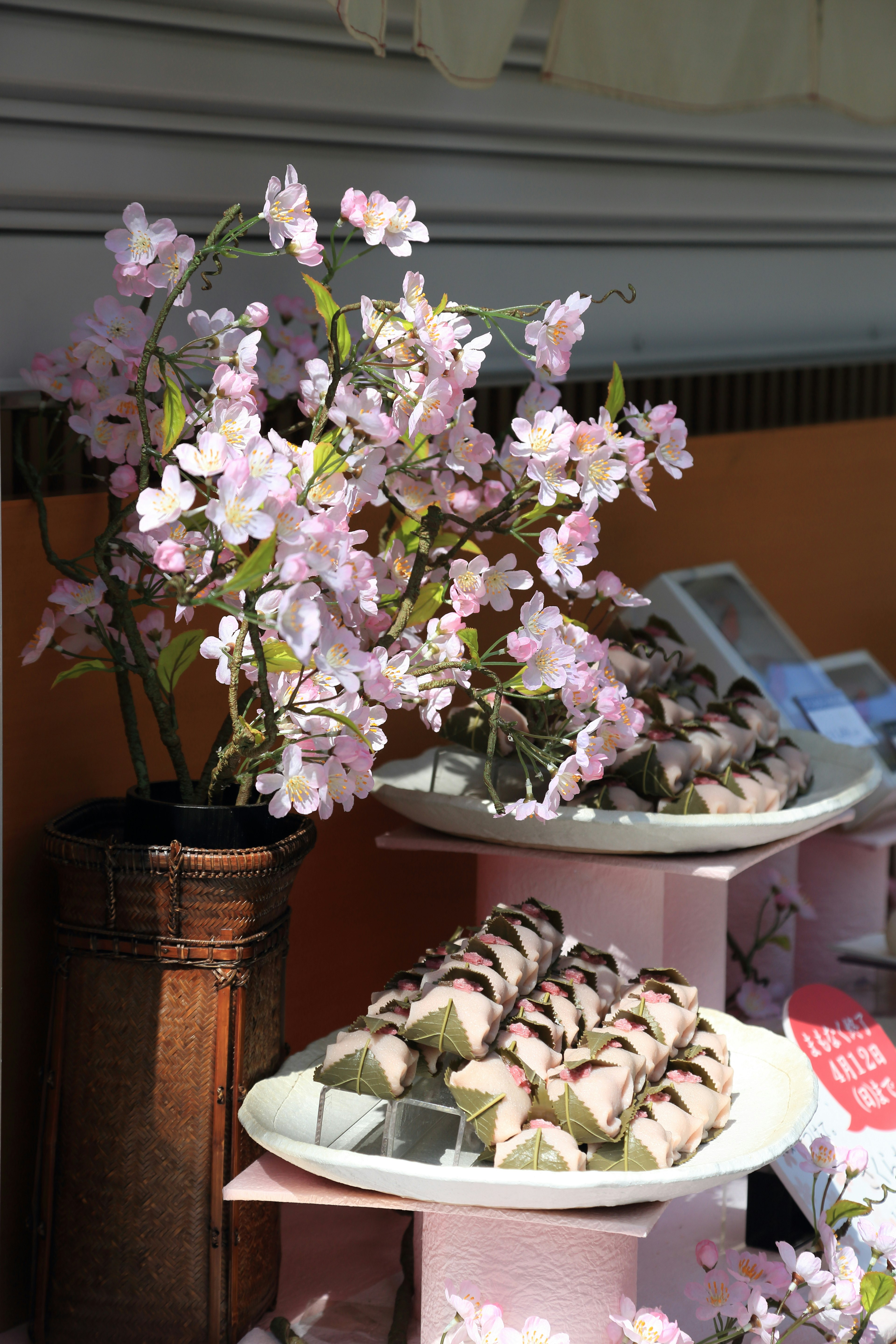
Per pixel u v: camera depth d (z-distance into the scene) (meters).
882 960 2.66
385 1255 1.97
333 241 1.90
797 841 2.04
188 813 1.64
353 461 1.60
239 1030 1.64
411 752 2.44
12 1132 1.82
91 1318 1.69
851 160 3.58
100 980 1.65
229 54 2.14
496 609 1.75
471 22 2.03
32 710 1.80
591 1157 1.52
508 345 2.75
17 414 1.76
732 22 2.72
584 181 2.88
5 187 1.87
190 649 1.73
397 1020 1.62
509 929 1.75
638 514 2.93
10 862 1.78
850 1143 2.00
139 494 1.69
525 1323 1.56
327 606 1.53
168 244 1.59
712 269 3.28
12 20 1.85
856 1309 1.66
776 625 2.96
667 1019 1.73
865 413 3.73
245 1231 1.69
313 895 2.26
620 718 1.69
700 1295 1.67
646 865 1.89
